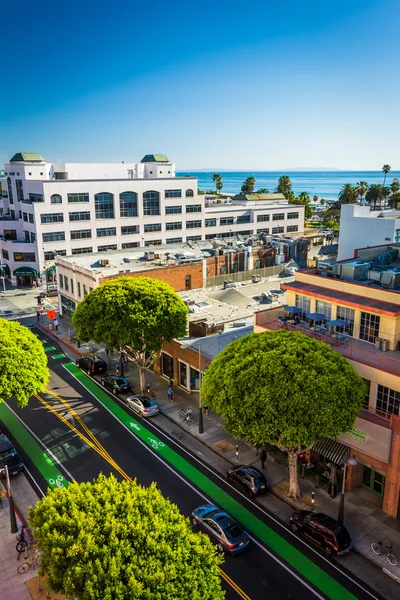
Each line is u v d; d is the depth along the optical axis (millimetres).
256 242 79000
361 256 39781
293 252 78562
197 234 103938
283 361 25906
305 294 34406
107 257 66312
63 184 84062
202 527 25172
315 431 24562
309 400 24406
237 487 29922
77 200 86312
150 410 39125
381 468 27203
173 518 18016
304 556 24172
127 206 93188
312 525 24875
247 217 111375
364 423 27172
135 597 14695
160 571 15508
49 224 83875
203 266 63188
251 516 27172
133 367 49969
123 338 38719
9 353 32344
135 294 40375
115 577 15203
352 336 31703
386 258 38688
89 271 56312
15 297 79250
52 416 39438
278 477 31016
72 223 86312
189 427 37406
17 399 32312
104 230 90688
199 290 58156
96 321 40219
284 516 27234
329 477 29453
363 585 22359
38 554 23094
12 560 23922
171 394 42000
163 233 98688
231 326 45656
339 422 24875
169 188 97625
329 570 23250
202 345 42094
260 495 29078
